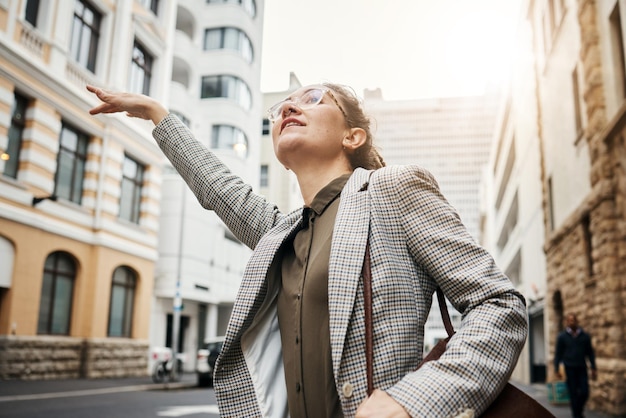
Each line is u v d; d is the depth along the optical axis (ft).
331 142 4.68
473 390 2.98
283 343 4.12
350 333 3.48
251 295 4.32
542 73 53.72
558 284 49.75
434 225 3.70
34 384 43.06
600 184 33.94
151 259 63.46
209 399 39.70
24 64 45.01
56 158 50.37
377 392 3.05
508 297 3.41
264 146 100.32
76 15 52.29
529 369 71.92
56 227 49.24
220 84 92.43
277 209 5.35
